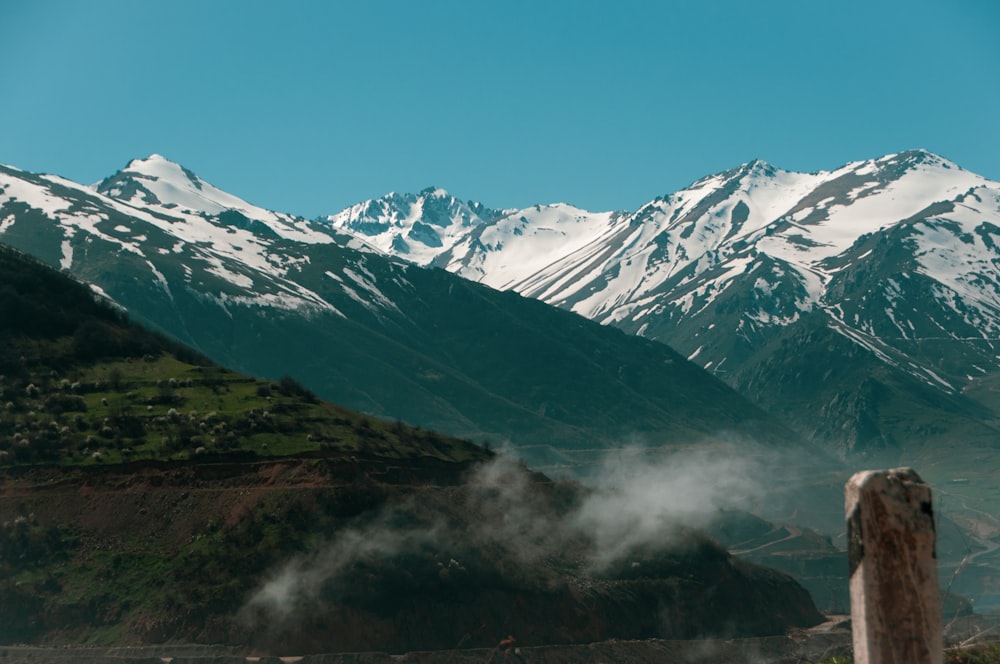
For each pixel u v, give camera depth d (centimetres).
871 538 1041
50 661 9450
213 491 11325
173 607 10000
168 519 11031
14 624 9988
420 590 10612
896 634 1028
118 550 10712
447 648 10256
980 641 2705
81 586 10294
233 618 9938
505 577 11175
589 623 11175
